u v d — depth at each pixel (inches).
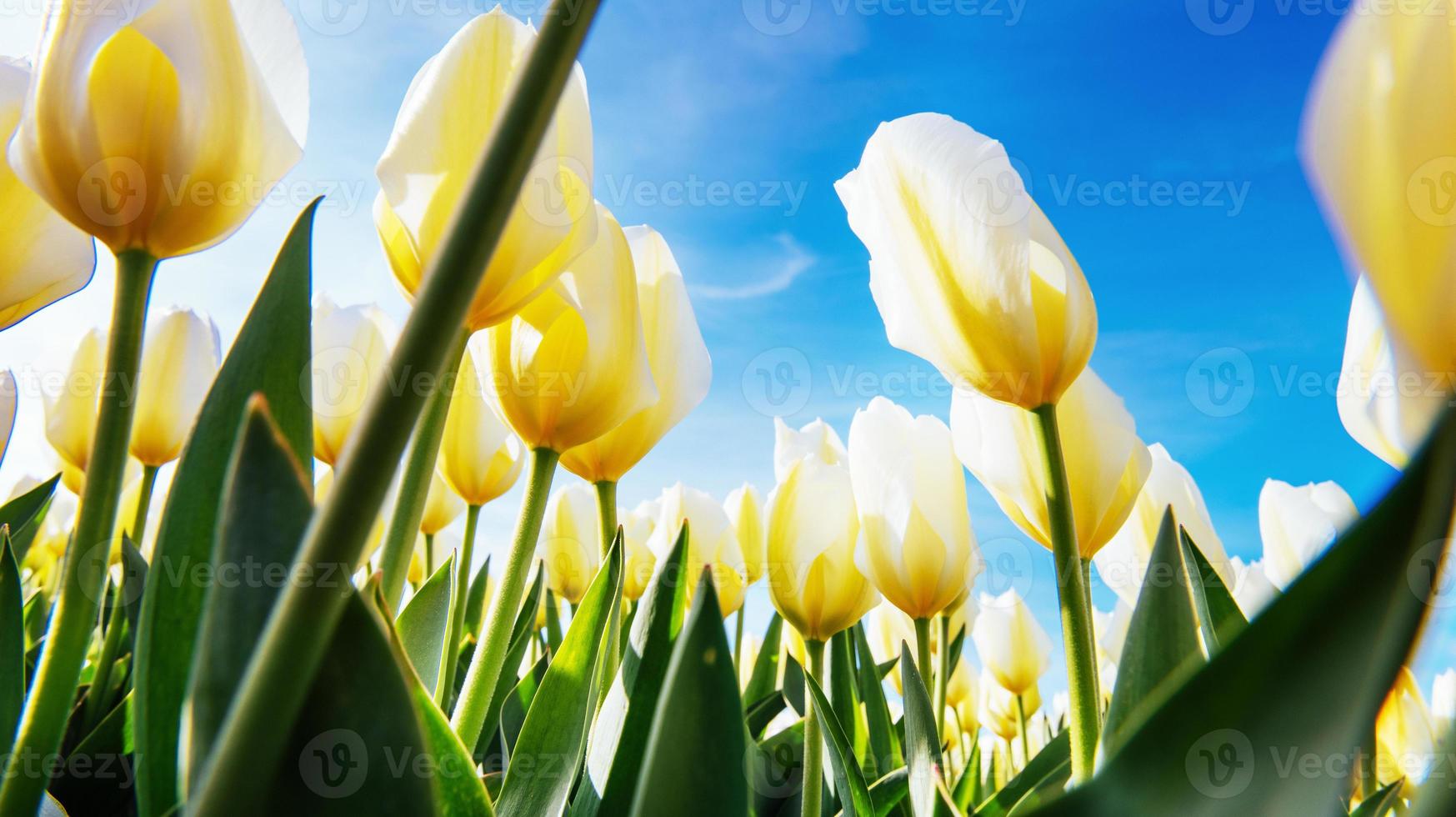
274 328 7.8
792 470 15.1
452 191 8.8
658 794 4.9
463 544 14.4
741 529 18.4
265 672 3.2
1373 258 3.2
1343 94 3.2
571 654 9.3
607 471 13.0
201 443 7.2
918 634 14.6
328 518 3.2
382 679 4.3
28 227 9.1
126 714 11.5
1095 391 11.3
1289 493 15.6
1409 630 2.8
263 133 8.2
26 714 7.0
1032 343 9.3
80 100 7.6
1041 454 9.4
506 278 8.6
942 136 9.9
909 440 14.8
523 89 3.6
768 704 17.0
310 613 3.2
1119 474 11.2
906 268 10.1
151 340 16.4
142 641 6.4
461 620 14.1
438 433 8.5
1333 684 2.9
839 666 16.1
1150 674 8.1
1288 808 3.0
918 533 14.4
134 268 7.9
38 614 16.1
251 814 3.4
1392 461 7.1
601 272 9.9
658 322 12.6
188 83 7.8
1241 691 3.0
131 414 7.7
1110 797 3.2
